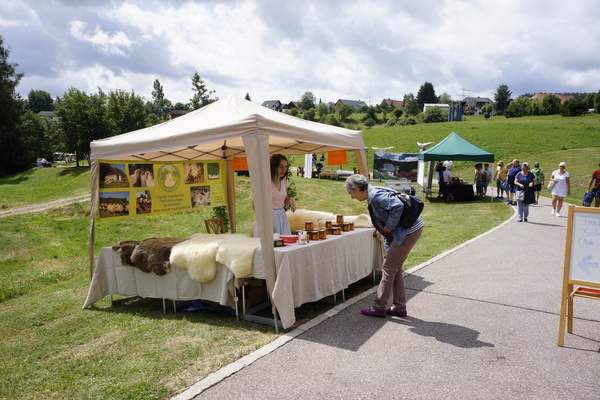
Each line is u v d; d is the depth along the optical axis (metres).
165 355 3.85
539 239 9.34
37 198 33.41
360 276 5.86
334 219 6.46
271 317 4.82
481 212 14.71
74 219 18.77
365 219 6.35
